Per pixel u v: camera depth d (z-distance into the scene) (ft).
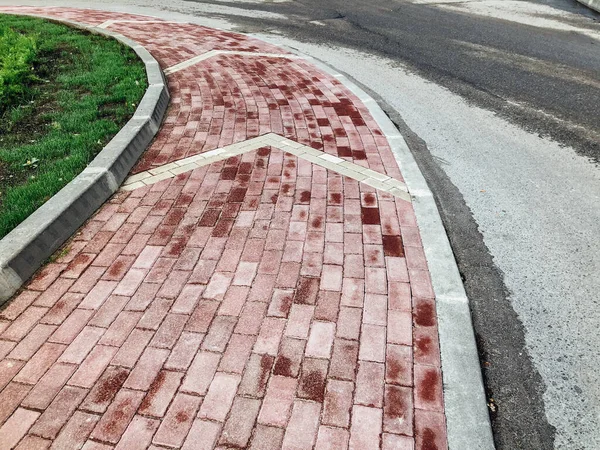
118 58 23.67
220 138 16.96
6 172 13.97
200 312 9.51
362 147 16.44
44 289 10.24
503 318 9.63
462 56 26.50
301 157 15.64
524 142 17.22
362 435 7.19
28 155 14.65
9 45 24.03
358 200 13.24
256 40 30.48
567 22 32.01
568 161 15.81
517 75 23.45
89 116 17.24
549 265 11.10
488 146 17.06
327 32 32.12
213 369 8.30
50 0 45.70
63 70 22.39
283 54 27.43
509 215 13.05
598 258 11.32
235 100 20.44
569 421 7.60
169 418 7.51
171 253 11.21
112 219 12.53
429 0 39.83
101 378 8.21
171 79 23.08
